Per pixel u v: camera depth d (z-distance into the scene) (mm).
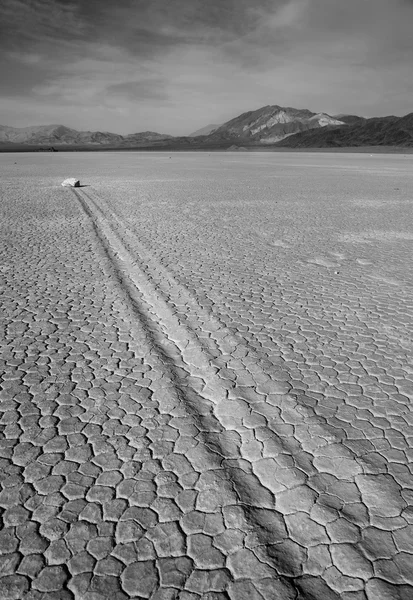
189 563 2068
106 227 9898
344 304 5293
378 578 1998
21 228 9648
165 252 7734
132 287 5945
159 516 2320
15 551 2129
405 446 2826
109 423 3072
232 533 2225
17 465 2678
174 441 2895
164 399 3352
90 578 2002
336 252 7770
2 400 3330
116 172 26391
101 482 2549
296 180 21172
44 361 3910
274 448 2820
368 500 2420
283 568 2045
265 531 2236
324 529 2248
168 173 25594
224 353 4066
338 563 2070
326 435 2938
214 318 4859
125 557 2098
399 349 4133
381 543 2168
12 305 5207
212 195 15359
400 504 2391
